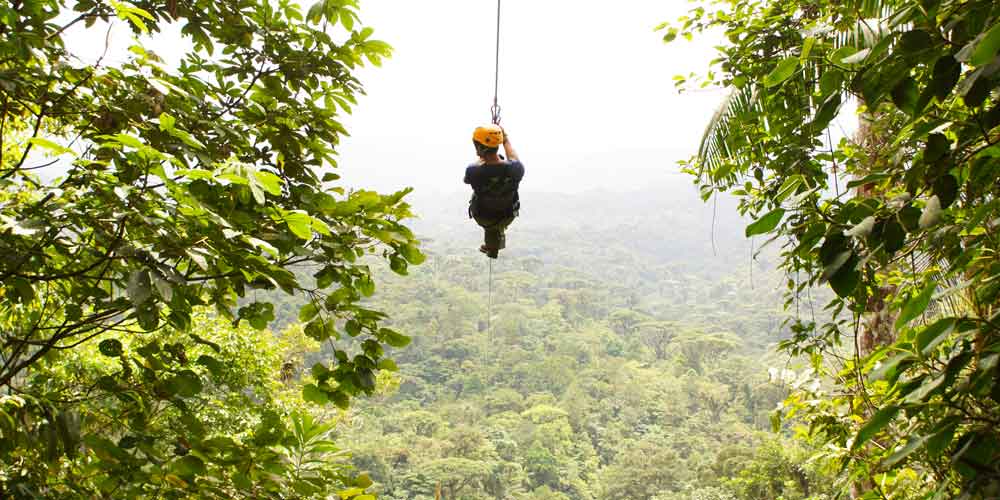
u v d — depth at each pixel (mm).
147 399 3156
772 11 4691
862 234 1542
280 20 4055
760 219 1778
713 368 71625
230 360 9086
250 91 4008
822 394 4137
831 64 1817
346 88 4070
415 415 53719
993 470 1417
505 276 99750
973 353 1426
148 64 2979
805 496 14148
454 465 43031
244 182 2148
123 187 2420
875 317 4797
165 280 2381
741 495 15703
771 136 4230
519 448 52812
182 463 2842
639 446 51375
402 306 78625
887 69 1637
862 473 3520
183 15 3789
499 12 4535
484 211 4500
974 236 1984
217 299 3316
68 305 3088
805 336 4328
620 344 83375
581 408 61531
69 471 3141
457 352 74938
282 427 3193
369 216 3434
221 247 2727
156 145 3096
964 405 1572
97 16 3416
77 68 2969
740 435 51719
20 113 3113
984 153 1654
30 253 2527
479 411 60969
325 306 3426
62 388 3137
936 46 1529
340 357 3469
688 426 58406
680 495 41031
